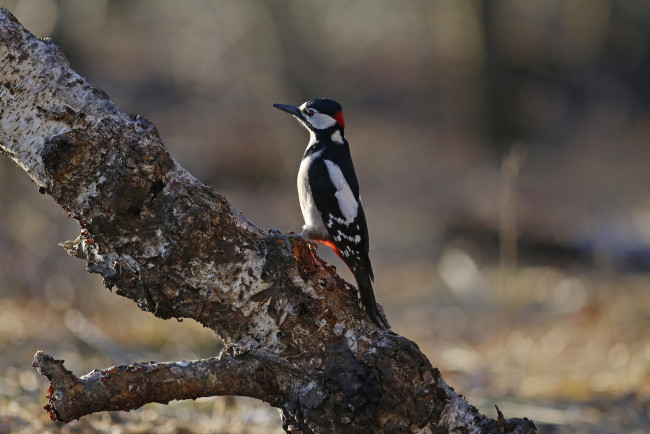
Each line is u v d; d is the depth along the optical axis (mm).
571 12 39250
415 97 36438
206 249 4820
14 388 8586
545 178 25938
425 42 42812
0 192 14273
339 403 4934
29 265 13328
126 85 30359
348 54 42156
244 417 7863
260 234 5047
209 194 4891
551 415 8344
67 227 14391
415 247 19266
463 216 20219
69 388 4852
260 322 4953
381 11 44906
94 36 29703
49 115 4719
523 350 11430
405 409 5012
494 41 31406
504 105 31375
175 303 4883
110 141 4699
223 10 28156
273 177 24578
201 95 30375
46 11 17766
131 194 4695
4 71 4738
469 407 5266
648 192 23578
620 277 15297
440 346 12195
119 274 4863
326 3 38531
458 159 28609
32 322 11922
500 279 16109
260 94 28219
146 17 31500
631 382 9305
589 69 38594
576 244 17984
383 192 24688
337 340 5020
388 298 15773
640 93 37938
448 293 15586
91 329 11242
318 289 5031
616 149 30359
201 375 5047
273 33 28516
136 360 10227
